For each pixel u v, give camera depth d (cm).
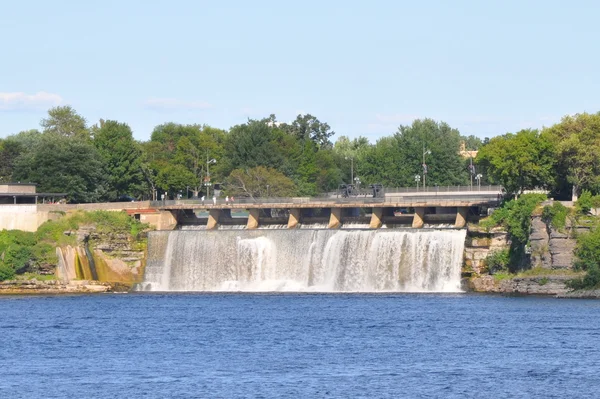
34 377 18088
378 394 16438
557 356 19350
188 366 18925
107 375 18162
